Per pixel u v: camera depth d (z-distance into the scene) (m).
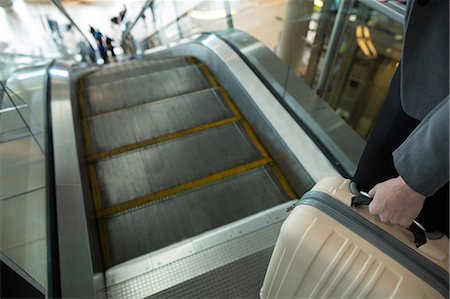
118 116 3.20
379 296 0.92
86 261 1.75
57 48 7.45
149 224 2.27
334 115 2.79
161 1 6.87
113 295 1.70
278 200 2.44
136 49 10.02
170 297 1.69
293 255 1.06
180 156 2.76
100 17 12.16
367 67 4.75
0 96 2.36
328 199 1.07
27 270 1.49
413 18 0.83
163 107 3.30
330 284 1.01
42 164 2.34
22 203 1.92
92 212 2.29
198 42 4.40
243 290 1.71
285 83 2.96
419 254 0.94
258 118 2.90
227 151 2.82
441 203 0.93
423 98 0.88
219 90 3.54
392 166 1.19
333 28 3.36
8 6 5.26
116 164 2.69
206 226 2.27
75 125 2.99
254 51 3.57
